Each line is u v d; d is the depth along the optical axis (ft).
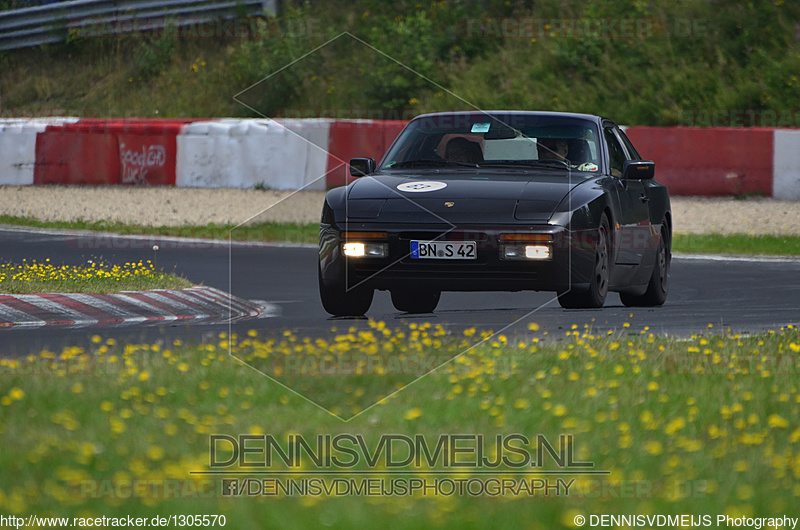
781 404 58.70
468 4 292.40
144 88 303.07
